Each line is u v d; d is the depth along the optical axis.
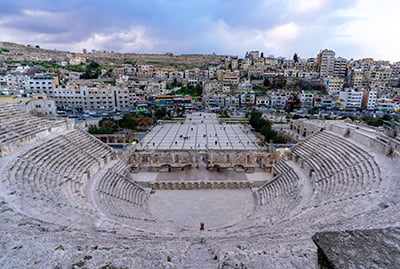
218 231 21.16
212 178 38.00
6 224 12.72
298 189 27.44
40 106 64.88
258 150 51.59
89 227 15.55
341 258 4.52
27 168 23.56
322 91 135.12
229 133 73.38
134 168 40.22
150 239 14.57
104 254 8.43
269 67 190.25
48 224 14.05
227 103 126.12
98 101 101.06
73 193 23.94
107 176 30.80
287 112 107.00
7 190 18.58
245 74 189.88
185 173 39.97
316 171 30.28
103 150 36.84
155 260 8.02
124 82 132.00
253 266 7.19
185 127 82.38
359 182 22.88
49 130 33.16
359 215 15.01
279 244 10.35
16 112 34.44
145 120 81.88
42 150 27.88
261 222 20.89
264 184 33.97
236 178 38.09
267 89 149.62
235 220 26.39
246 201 31.06
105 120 72.69
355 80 140.88
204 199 31.53
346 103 110.00
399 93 119.88
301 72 163.50
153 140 63.75
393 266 4.27
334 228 12.19
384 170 22.75
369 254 4.61
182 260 9.76
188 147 57.34
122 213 23.20
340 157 29.78
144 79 158.38
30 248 8.34
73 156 31.00
